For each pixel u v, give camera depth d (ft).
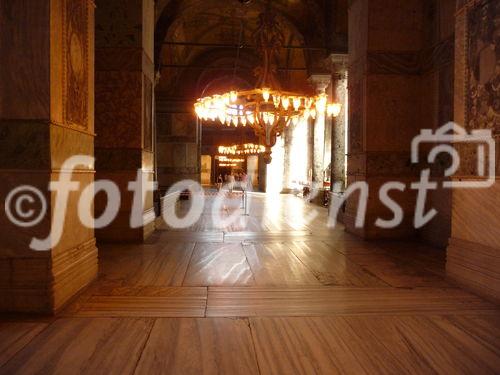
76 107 15.39
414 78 28.02
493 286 14.89
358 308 14.24
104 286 16.70
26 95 13.10
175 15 47.09
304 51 52.60
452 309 14.15
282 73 69.05
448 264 17.58
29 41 13.08
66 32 14.43
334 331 12.22
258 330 12.28
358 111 29.50
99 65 27.22
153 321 12.94
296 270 19.58
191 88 68.28
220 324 12.73
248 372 9.77
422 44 27.94
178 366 10.03
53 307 13.38
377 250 24.61
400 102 27.96
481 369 9.95
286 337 11.78
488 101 15.08
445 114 25.03
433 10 26.50
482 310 14.05
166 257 22.39
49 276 13.38
